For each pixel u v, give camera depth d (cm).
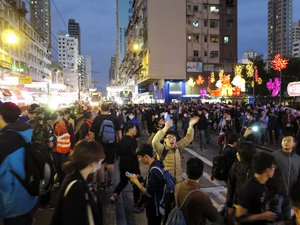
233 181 420
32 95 1761
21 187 329
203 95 5347
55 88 2634
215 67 6231
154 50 5894
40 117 723
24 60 5969
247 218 317
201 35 6309
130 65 9556
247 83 5500
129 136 678
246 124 1474
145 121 2252
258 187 322
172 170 526
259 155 330
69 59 10438
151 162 451
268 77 5603
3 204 329
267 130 1653
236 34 6525
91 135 761
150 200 427
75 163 279
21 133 343
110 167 778
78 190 259
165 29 5928
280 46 19162
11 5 5162
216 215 330
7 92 1289
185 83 6016
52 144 703
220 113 2152
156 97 5962
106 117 773
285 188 436
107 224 574
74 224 249
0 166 322
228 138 528
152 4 5869
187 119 1728
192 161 343
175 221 332
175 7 5953
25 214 340
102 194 753
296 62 5725
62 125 788
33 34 7031
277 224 313
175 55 5962
